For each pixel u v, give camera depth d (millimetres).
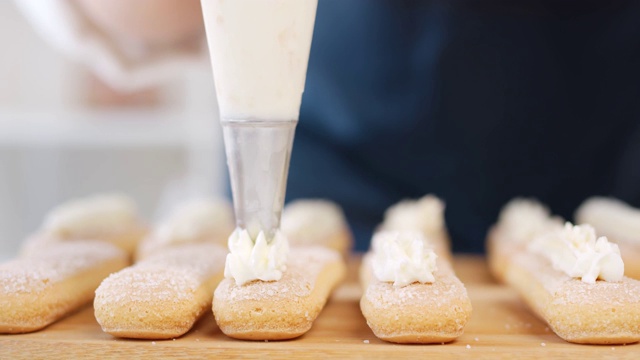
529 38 607
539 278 388
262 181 356
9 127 999
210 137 1026
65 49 601
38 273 381
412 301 347
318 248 446
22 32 993
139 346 346
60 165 1019
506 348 345
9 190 1006
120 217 542
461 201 631
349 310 409
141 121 1037
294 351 341
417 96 617
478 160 625
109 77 593
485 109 618
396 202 628
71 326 380
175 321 354
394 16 609
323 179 635
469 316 352
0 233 1003
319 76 629
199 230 500
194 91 1034
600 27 604
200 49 588
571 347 347
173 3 546
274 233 364
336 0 619
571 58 609
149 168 1042
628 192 616
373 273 391
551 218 587
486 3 603
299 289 356
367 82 623
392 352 341
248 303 348
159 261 401
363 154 633
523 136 622
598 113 616
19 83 1006
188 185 1026
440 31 606
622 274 362
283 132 351
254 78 342
